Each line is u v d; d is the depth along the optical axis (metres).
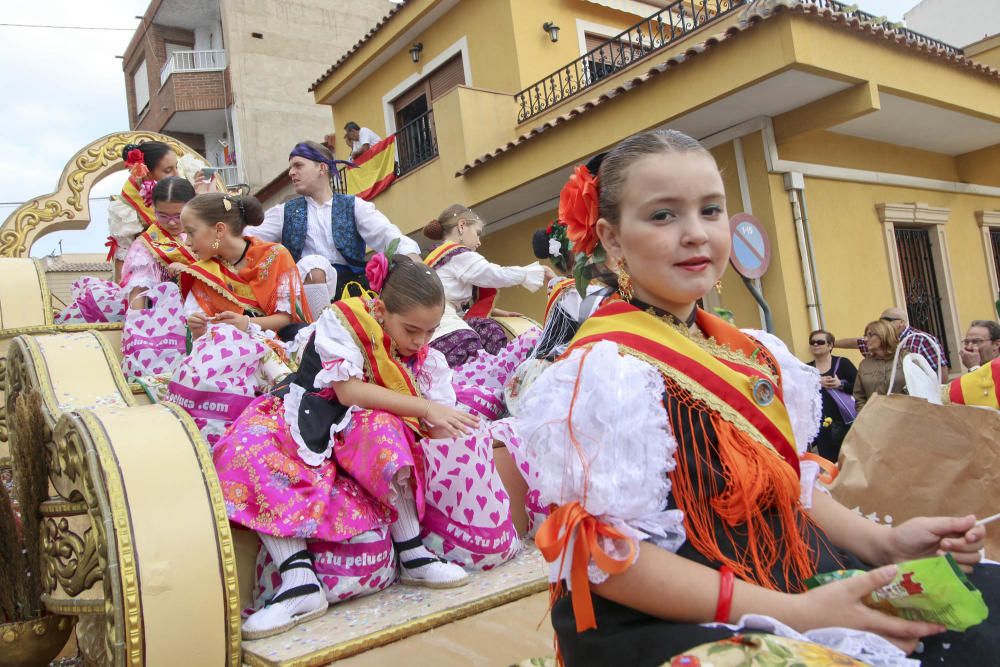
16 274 4.36
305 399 2.60
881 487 2.07
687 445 1.31
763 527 1.34
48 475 2.56
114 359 3.16
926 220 10.43
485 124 10.91
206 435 2.89
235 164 19.97
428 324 2.64
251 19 20.11
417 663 2.14
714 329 1.55
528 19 11.98
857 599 1.21
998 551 1.93
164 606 2.01
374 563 2.47
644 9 13.21
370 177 12.77
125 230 5.35
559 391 1.30
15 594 2.62
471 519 2.69
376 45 14.24
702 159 1.41
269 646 2.10
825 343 6.54
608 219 1.49
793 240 8.55
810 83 7.57
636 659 1.18
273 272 3.85
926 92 8.35
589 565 1.24
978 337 5.96
